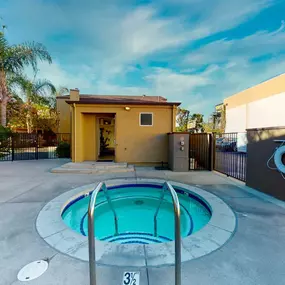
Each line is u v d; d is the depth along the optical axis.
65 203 4.18
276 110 13.80
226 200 4.23
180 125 25.91
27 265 2.15
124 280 1.93
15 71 12.16
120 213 4.78
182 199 5.32
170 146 8.23
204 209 4.40
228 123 20.08
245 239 2.68
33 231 2.92
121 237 3.74
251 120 16.36
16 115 16.88
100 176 6.77
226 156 12.32
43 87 14.12
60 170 7.43
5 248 2.49
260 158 4.81
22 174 7.10
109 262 2.19
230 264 2.17
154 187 5.98
